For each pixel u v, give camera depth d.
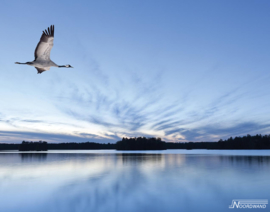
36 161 42.53
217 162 38.62
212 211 12.50
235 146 154.00
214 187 17.89
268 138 145.62
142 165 34.22
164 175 23.88
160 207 13.16
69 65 9.91
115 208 12.95
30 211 12.51
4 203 13.89
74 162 40.00
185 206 13.30
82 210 12.64
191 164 35.34
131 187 18.00
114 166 32.91
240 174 24.05
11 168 30.31
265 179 21.02
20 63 9.27
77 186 18.44
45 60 9.55
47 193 16.20
